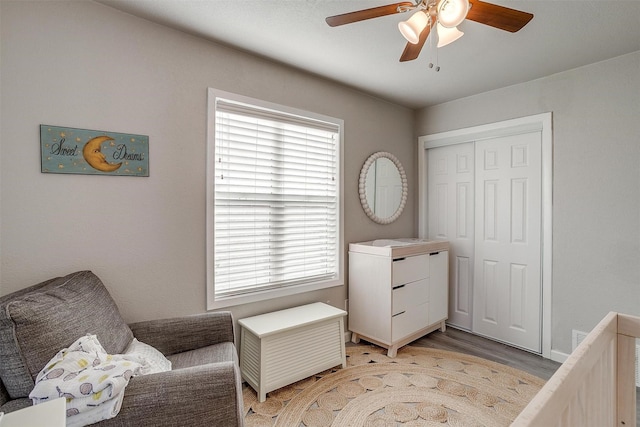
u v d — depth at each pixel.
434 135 3.54
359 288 2.94
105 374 1.12
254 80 2.40
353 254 3.00
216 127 2.27
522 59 2.42
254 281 2.47
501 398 2.13
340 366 2.55
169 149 2.04
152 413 1.13
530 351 2.85
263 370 2.08
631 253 2.33
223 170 2.31
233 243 2.36
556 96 2.67
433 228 3.63
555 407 0.76
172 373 1.23
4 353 1.13
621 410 1.42
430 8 1.49
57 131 1.68
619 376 1.42
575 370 0.91
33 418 0.81
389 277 2.70
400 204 3.54
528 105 2.84
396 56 2.40
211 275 2.20
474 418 1.92
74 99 1.73
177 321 1.87
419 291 2.97
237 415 1.25
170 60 2.04
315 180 2.85
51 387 1.06
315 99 2.78
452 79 2.81
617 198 2.38
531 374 2.45
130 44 1.90
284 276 2.65
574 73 2.57
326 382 2.32
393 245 2.89
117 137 1.85
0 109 1.54
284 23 1.98
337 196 2.98
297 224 2.73
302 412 1.98
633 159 2.32
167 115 2.03
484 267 3.18
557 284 2.67
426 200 3.69
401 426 1.85
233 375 1.25
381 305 2.77
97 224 1.80
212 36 2.13
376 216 3.28
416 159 3.71
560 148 2.65
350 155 3.08
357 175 3.14
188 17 1.92
